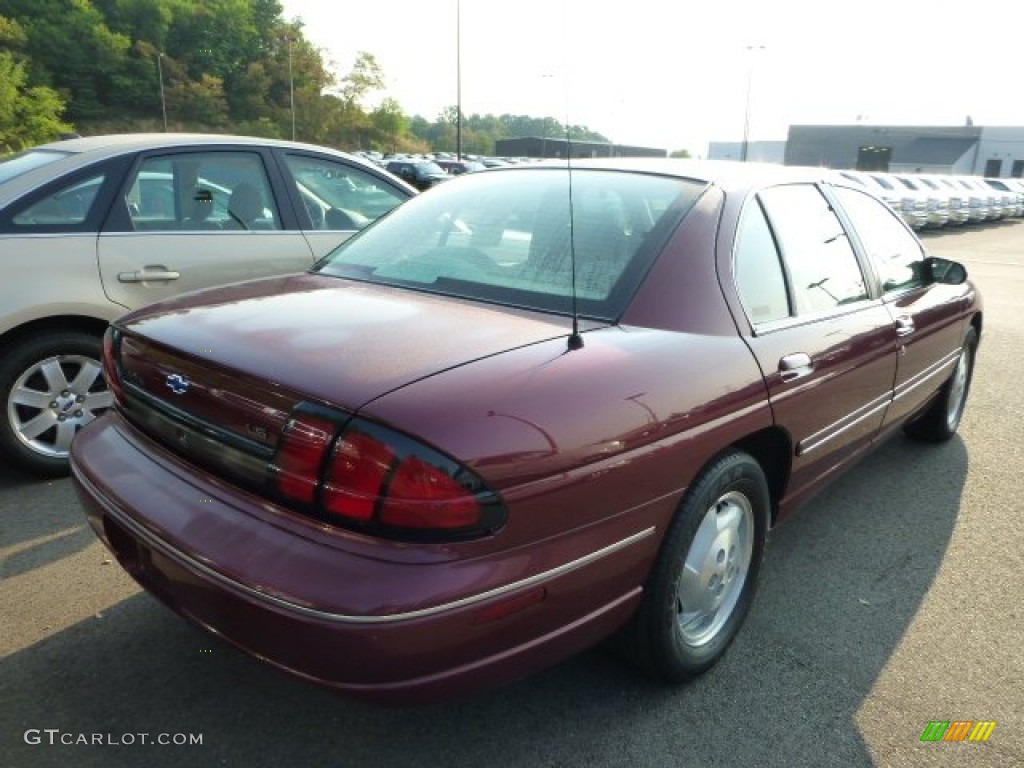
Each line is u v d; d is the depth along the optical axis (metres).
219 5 106.75
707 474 2.33
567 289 2.40
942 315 3.98
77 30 95.56
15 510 3.56
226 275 4.35
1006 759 2.28
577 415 1.91
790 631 2.87
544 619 1.91
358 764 2.18
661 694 2.50
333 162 5.01
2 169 4.15
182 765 2.15
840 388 2.97
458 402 1.76
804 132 71.12
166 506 2.02
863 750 2.30
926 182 25.06
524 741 2.29
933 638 2.86
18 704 2.35
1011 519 3.85
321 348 1.98
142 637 2.68
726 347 2.41
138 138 4.31
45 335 3.79
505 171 3.20
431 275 2.61
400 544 1.71
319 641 1.68
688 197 2.67
